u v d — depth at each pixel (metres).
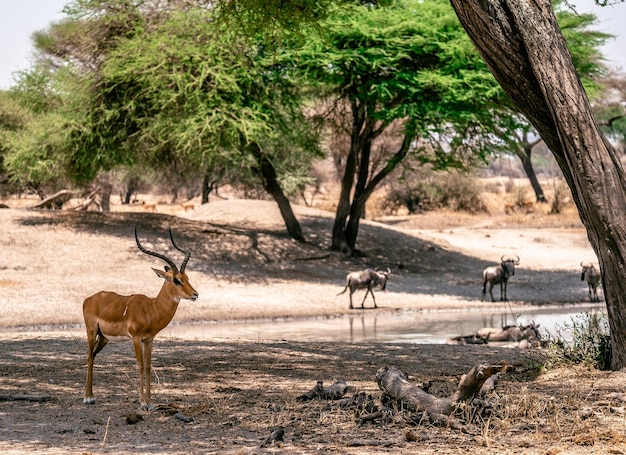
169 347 15.82
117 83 32.59
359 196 37.72
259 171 39.22
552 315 26.02
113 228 35.50
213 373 12.34
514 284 34.47
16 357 14.19
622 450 7.05
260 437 7.77
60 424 8.38
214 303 27.02
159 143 34.41
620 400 9.03
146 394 9.12
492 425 8.05
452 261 39.88
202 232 36.78
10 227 33.91
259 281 31.27
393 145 55.69
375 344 16.75
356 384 11.23
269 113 32.69
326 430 7.99
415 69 33.34
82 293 27.39
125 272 30.55
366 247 39.53
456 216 64.25
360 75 32.47
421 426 8.05
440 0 33.47
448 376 12.10
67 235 33.75
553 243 48.09
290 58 31.05
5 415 8.84
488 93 29.77
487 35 10.35
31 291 27.06
